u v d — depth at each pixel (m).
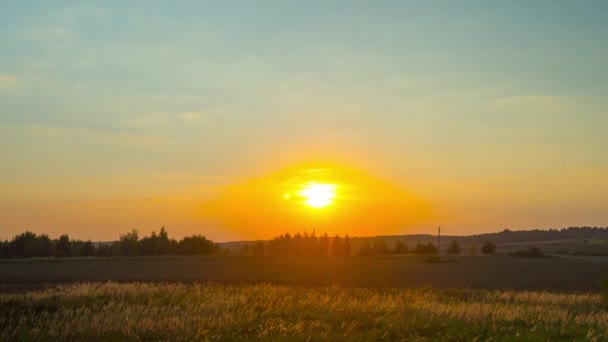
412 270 68.56
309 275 58.25
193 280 50.16
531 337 16.20
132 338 14.62
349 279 54.66
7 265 67.31
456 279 58.19
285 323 16.80
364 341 14.95
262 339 14.62
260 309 20.27
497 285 52.12
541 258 100.00
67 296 23.39
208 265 70.62
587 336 16.06
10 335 15.02
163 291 26.28
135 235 117.31
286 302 21.97
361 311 19.67
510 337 16.03
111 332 15.40
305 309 20.20
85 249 112.38
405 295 30.48
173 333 15.05
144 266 68.31
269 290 29.19
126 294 24.88
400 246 127.12
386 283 50.88
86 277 52.44
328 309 20.27
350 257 96.75
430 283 52.62
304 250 127.88
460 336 15.75
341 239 126.50
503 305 25.38
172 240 118.25
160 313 18.70
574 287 50.91
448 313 19.78
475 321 18.19
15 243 103.06
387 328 16.42
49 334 15.24
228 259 84.50
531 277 61.50
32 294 24.28
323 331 15.90
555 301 30.11
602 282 32.16
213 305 20.45
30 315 18.22
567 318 20.30
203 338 14.58
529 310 22.25
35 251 102.69
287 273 60.34
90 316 17.70
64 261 76.12
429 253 127.00
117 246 115.75
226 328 15.82
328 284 47.59
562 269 72.31
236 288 30.97
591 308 27.14
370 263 79.69
